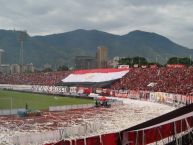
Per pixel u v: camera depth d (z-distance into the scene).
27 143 46.25
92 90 143.75
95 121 69.69
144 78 145.38
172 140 35.41
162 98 109.25
